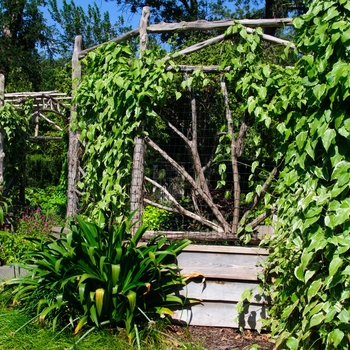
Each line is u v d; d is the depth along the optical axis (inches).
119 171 153.1
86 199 170.9
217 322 138.6
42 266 135.3
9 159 283.3
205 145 167.3
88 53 167.5
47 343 114.8
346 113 91.2
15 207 290.0
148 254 130.6
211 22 150.4
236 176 147.5
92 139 163.3
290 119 123.3
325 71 94.9
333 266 87.4
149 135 154.8
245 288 139.1
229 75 143.8
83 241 133.5
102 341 117.2
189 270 141.8
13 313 132.6
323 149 97.9
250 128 153.3
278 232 119.8
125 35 161.3
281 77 134.7
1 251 195.2
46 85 913.5
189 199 173.6
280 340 107.2
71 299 128.4
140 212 150.3
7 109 271.7
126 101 148.3
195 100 163.3
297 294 108.1
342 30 89.3
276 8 519.8
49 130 585.0
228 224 150.5
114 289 121.5
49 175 562.6
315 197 96.1
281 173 120.0
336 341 87.7
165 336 125.7
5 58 842.8
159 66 147.3
